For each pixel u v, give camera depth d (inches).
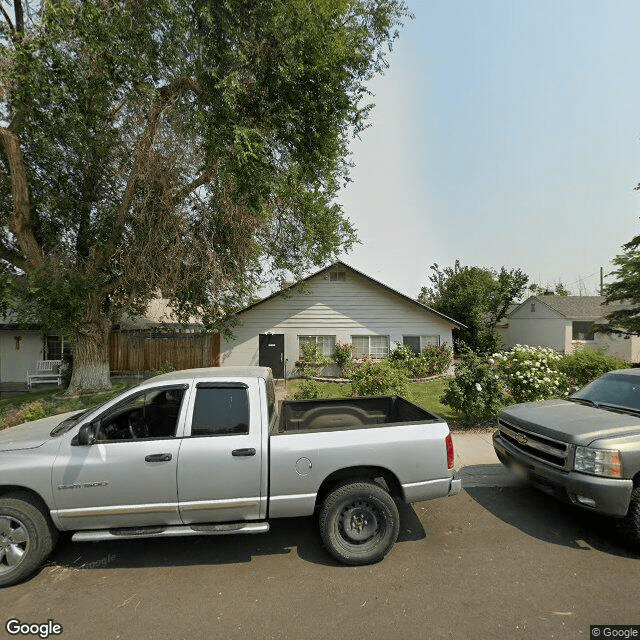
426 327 689.6
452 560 135.4
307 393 317.1
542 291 1565.0
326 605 112.4
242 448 134.0
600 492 139.1
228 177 320.5
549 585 120.4
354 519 138.3
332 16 310.0
